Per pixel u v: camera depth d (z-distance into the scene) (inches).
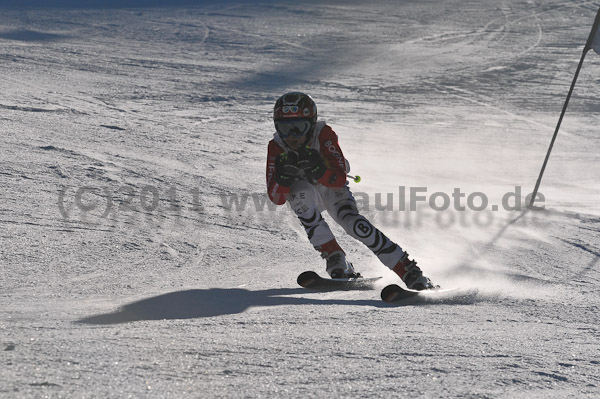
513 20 5300.2
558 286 663.8
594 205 1250.0
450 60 3698.3
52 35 4023.1
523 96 2851.9
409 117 2393.0
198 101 2488.9
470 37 4527.6
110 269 645.3
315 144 618.5
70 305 474.0
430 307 526.6
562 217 1102.4
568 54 3919.8
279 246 812.0
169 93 2610.7
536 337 411.8
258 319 431.2
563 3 6190.9
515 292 614.2
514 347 369.4
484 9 5846.5
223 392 251.1
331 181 610.9
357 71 3336.6
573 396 282.2
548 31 4830.2
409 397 261.6
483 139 2085.4
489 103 2706.7
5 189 992.2
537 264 777.6
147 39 4033.0
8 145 1359.5
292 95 602.2
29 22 4503.0
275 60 3540.8
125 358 286.8
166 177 1217.4
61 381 244.7
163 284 591.8
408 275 610.9
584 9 5866.1
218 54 3644.2
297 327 404.8
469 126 2274.9
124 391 240.5
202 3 5782.5
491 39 4461.1
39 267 629.0
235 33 4345.5
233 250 774.5
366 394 261.9
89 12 5142.7
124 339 331.9
